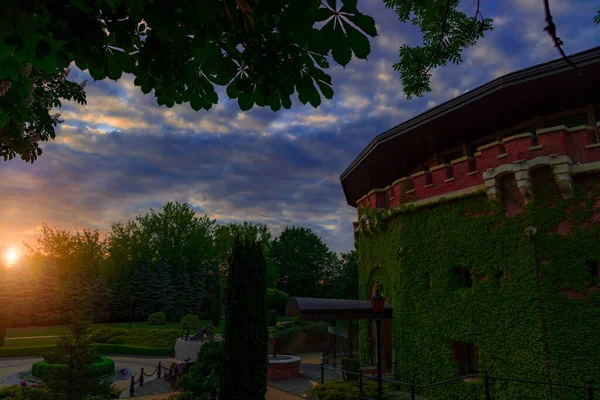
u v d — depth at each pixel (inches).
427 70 315.9
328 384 624.7
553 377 493.0
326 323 1793.8
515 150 566.3
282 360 906.7
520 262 547.5
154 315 2370.8
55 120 376.2
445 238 657.6
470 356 637.3
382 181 1017.5
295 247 3085.6
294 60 132.9
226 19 126.1
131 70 134.3
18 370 1254.9
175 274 3019.2
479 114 663.1
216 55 130.3
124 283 2679.6
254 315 562.9
